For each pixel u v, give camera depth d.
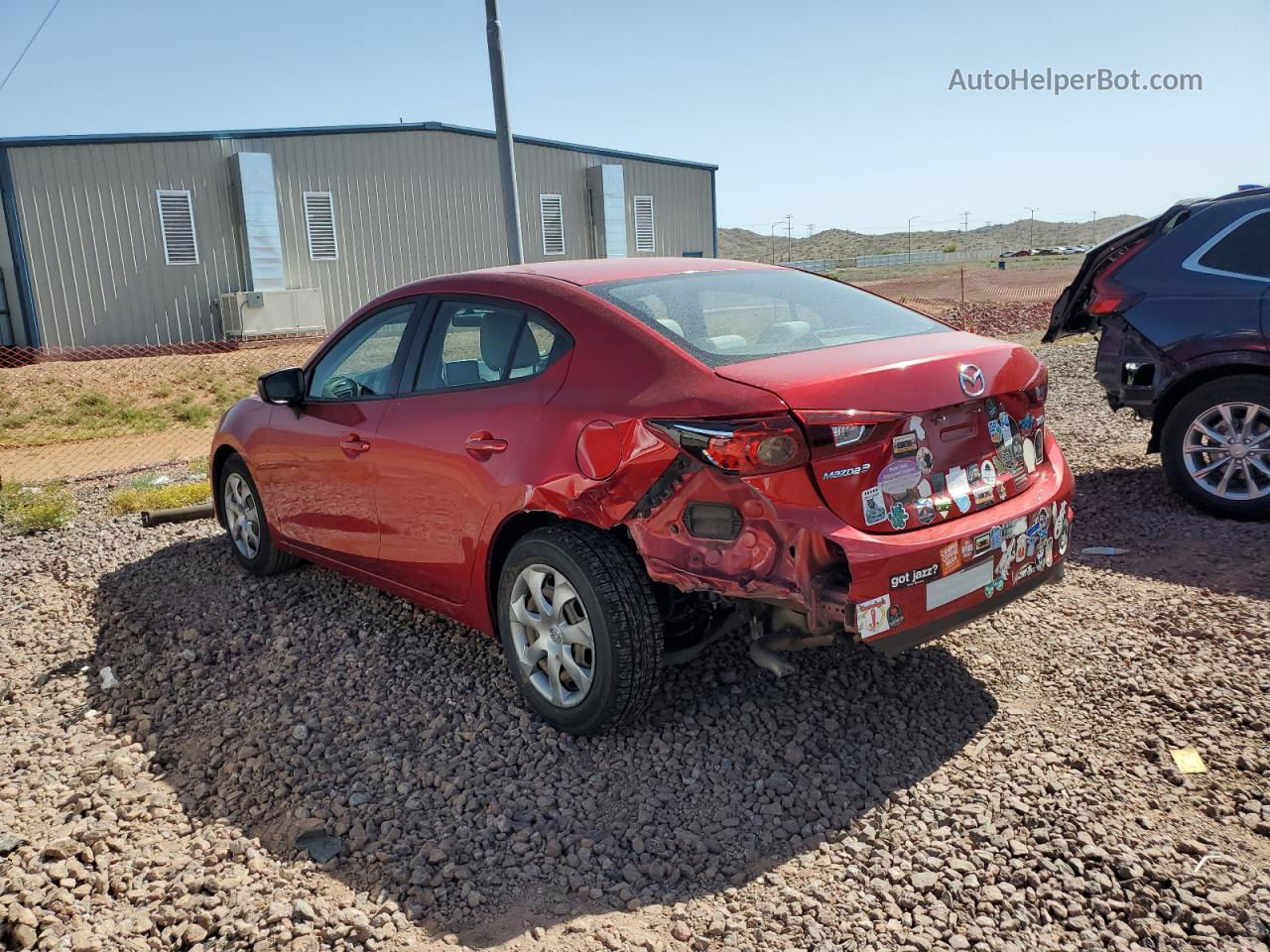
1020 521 3.34
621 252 34.22
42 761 3.63
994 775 3.17
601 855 2.88
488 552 3.70
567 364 3.49
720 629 3.59
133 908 2.74
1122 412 9.23
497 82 11.02
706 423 2.96
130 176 25.34
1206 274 5.79
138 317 25.70
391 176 29.23
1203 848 2.76
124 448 14.36
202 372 21.58
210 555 5.98
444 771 3.38
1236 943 2.40
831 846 2.86
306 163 27.81
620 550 3.31
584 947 2.49
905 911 2.58
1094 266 6.54
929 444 3.15
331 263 28.50
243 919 2.65
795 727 3.53
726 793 3.15
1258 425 5.73
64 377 20.47
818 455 2.91
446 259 30.48
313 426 4.63
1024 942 2.44
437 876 2.81
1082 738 3.40
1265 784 3.08
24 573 5.96
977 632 4.28
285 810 3.20
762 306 3.73
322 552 4.82
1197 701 3.60
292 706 3.92
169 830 3.15
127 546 6.39
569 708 3.45
